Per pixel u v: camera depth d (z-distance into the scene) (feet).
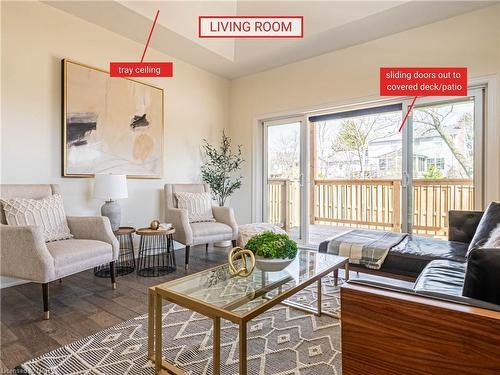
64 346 5.27
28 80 8.72
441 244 7.69
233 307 4.09
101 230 7.92
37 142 8.89
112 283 8.20
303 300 7.41
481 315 2.43
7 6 8.35
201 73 14.44
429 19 10.03
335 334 5.76
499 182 9.20
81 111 9.88
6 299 7.37
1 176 8.23
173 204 11.85
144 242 11.96
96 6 9.27
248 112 15.29
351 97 12.01
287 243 6.04
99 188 9.14
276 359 4.94
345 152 19.67
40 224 7.41
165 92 12.78
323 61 12.74
